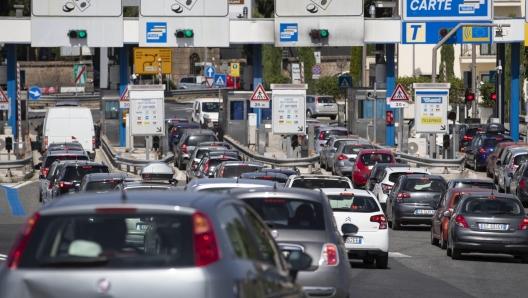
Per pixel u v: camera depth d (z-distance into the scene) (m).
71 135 134.62
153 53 186.75
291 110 125.81
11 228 72.38
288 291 19.88
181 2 134.12
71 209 17.45
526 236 55.97
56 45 135.00
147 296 16.53
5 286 16.88
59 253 17.33
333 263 30.98
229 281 16.88
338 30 135.75
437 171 119.88
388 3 139.88
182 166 127.69
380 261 51.72
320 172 122.88
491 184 77.00
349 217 50.72
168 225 17.44
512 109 141.75
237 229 18.92
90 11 135.00
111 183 68.25
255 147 151.50
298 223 31.80
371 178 90.06
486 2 133.50
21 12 137.12
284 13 135.88
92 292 16.56
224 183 41.50
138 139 152.12
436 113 120.31
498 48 173.25
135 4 152.50
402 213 76.12
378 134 158.75
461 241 56.50
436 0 134.25
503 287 45.38
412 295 41.53
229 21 136.12
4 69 140.12
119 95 150.50
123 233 18.28
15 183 113.38
